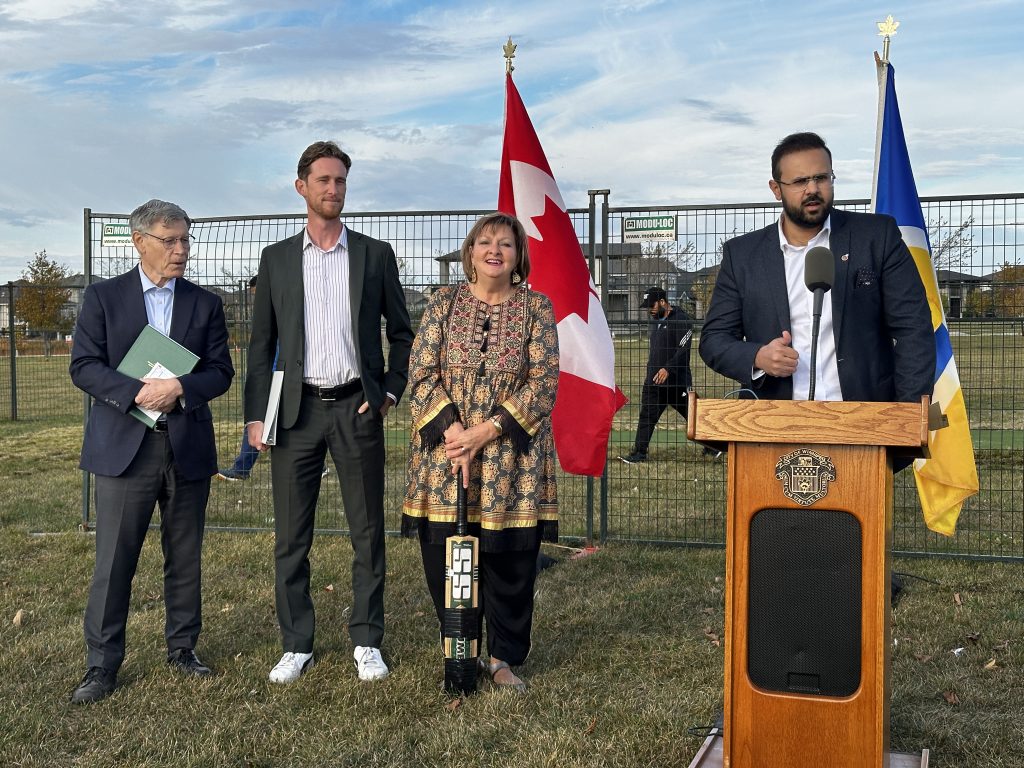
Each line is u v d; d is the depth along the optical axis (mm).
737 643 2639
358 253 4312
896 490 8211
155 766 3350
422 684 4102
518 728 3646
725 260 3857
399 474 9031
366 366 4277
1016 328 6051
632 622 4953
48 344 19859
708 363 3729
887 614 2625
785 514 2607
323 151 4191
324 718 3768
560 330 5777
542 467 3945
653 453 10078
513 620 4098
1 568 6109
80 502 8211
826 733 2576
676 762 3340
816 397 3602
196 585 4332
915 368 3541
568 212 6238
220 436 10922
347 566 6148
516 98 5766
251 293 6848
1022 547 6438
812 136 3547
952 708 3809
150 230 4133
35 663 4359
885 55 5730
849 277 3598
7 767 3348
